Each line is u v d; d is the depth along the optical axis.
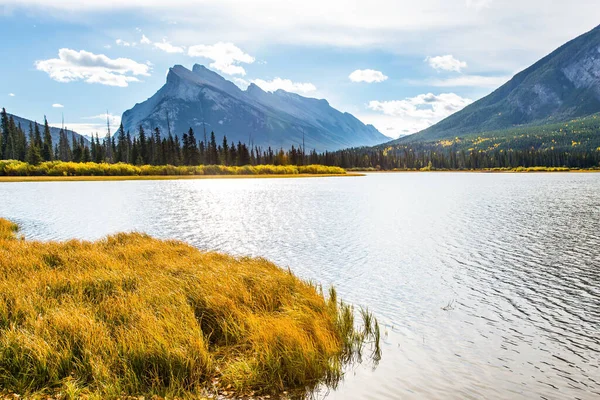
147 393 6.59
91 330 7.63
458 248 20.98
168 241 19.23
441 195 57.56
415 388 7.32
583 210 36.72
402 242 22.78
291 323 8.67
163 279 11.12
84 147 142.62
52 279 10.79
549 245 21.42
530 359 8.65
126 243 18.27
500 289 13.84
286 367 7.42
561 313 11.51
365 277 15.48
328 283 14.62
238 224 30.11
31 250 14.95
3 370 6.67
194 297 9.84
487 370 8.11
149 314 8.43
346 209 40.28
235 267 13.05
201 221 31.70
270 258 18.88
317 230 27.30
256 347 7.92
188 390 6.82
